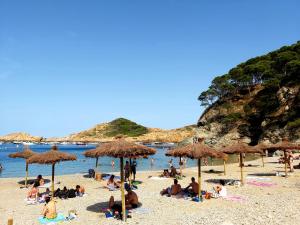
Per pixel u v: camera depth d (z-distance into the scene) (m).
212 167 37.44
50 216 13.55
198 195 16.59
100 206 15.99
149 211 14.36
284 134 75.25
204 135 101.31
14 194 20.58
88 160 62.38
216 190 17.70
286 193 17.95
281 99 85.75
